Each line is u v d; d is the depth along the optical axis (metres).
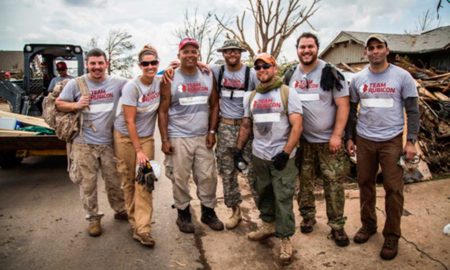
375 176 3.28
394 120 3.05
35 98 7.34
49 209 4.36
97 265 3.09
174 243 3.47
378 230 3.59
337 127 3.15
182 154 3.54
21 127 5.73
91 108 3.45
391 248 3.08
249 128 3.39
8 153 6.04
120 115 3.40
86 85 3.44
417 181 4.84
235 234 3.64
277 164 3.01
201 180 3.70
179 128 3.54
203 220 3.84
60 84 3.59
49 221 4.00
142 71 3.27
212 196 3.77
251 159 3.54
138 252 3.31
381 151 3.10
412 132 2.98
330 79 3.12
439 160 5.41
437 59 17.61
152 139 3.56
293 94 3.04
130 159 3.50
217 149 3.79
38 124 5.86
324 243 3.39
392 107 3.04
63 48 7.54
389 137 3.05
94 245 3.44
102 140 3.54
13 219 4.06
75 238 3.59
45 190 5.09
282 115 3.06
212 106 3.67
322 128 3.24
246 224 3.87
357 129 3.28
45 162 6.76
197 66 3.52
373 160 3.20
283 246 3.10
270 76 3.07
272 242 3.46
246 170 3.54
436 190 4.53
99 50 3.43
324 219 3.91
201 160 3.63
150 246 3.38
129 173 3.54
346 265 3.02
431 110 5.71
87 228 3.81
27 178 5.70
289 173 3.08
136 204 3.44
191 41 3.31
